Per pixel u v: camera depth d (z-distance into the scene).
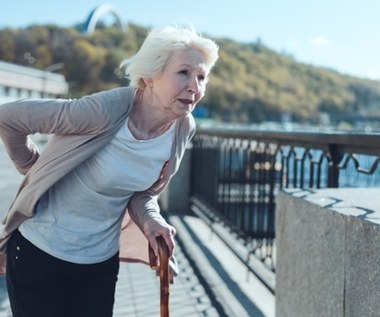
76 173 2.02
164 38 1.93
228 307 4.02
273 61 145.75
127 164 2.00
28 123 1.92
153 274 4.88
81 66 109.25
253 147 5.15
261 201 4.84
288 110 122.88
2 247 2.18
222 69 128.50
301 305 2.84
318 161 3.46
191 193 8.14
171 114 2.00
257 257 4.73
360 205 2.63
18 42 109.19
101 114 1.89
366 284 2.20
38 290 2.05
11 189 10.25
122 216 2.21
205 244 6.00
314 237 2.70
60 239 2.04
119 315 3.85
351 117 93.75
